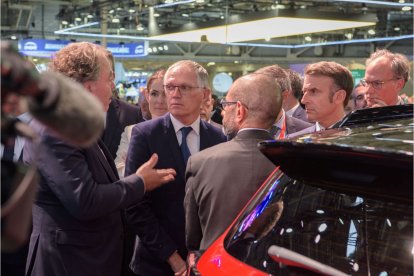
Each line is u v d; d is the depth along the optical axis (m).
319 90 3.34
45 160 2.17
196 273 1.82
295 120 4.17
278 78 4.07
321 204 1.60
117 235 2.49
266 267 1.58
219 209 2.28
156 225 2.80
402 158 1.34
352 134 1.72
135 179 2.38
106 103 2.43
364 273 1.39
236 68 26.81
